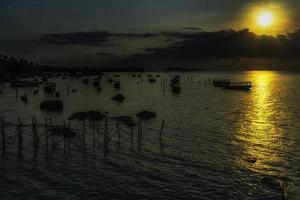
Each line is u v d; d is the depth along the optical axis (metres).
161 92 148.00
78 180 36.00
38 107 91.38
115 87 172.25
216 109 90.56
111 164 41.19
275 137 55.44
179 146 49.41
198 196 32.03
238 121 71.19
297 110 89.38
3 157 43.56
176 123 67.69
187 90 161.38
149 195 32.31
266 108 93.50
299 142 51.81
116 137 54.16
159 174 37.72
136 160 42.78
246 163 41.38
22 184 34.75
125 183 35.22
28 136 53.88
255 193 32.56
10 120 69.44
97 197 31.86
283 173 37.81
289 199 31.20
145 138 53.97
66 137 51.91
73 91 142.50
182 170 39.00
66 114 78.69
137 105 98.81
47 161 42.16
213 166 40.28
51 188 33.84
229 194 32.41
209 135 56.88
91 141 51.66
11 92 136.25
